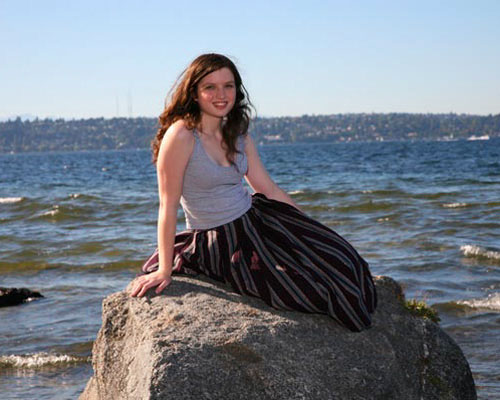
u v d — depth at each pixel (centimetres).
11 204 2502
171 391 327
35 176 5488
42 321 888
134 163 8631
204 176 387
